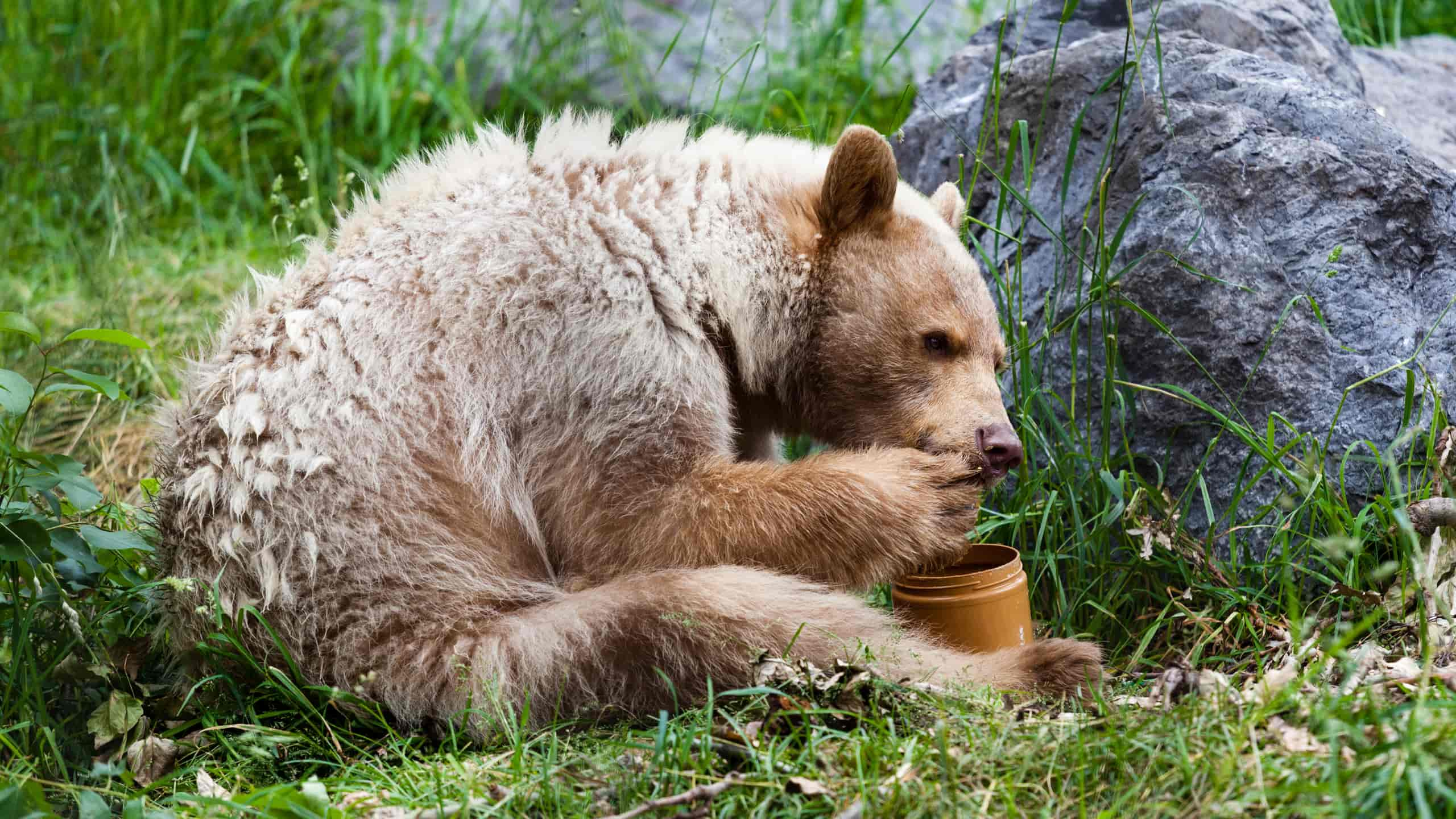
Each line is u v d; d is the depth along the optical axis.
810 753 5.84
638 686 6.88
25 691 6.93
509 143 7.89
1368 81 11.74
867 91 11.55
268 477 6.92
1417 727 5.15
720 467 7.25
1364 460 7.90
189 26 16.20
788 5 15.45
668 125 8.10
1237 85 9.38
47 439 10.70
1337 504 7.82
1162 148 9.09
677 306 7.25
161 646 7.71
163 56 15.99
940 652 7.02
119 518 8.53
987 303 7.77
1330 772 5.05
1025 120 10.09
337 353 7.07
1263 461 8.31
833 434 8.02
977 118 10.51
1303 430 8.27
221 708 7.32
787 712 6.16
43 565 7.30
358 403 7.02
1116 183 9.30
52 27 16.12
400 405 7.04
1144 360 8.74
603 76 15.34
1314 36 10.97
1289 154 8.84
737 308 7.49
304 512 6.91
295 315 7.20
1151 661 7.72
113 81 15.91
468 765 6.33
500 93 15.70
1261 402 8.40
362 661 6.95
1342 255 8.56
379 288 7.21
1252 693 5.98
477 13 16.50
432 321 7.16
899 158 11.14
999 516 8.57
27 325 6.98
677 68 15.21
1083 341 8.98
